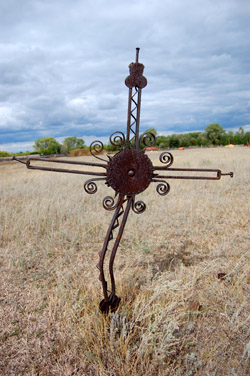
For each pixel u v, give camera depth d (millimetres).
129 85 2443
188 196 7383
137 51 2416
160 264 3816
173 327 2348
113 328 2422
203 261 3832
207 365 2174
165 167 2574
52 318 2738
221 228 5027
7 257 4113
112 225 2525
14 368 2221
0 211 6051
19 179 12758
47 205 6453
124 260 3992
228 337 2412
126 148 2473
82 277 3508
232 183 8883
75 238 4715
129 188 2488
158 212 6094
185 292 2930
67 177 12594
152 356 2264
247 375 2078
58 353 2348
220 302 2902
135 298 2941
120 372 2102
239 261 3531
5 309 2895
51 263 3941
